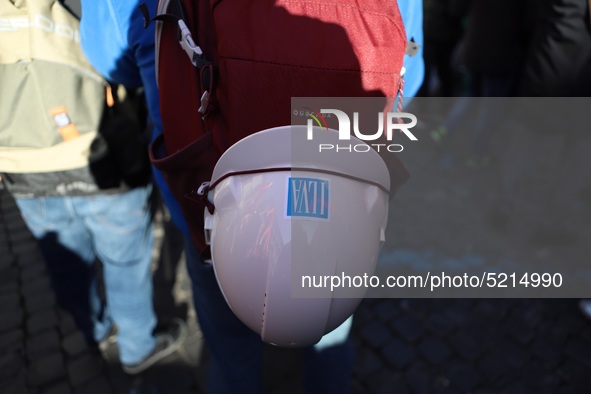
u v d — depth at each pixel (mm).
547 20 2000
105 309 2121
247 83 862
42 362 2068
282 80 869
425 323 2242
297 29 878
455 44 3719
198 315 1343
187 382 1998
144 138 1552
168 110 1016
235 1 874
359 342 2162
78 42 1279
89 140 1364
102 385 1983
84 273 1796
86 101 1322
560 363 2066
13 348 2127
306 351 1467
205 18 931
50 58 1226
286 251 832
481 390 1968
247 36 862
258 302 882
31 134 1294
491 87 2678
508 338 2174
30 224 1598
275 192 837
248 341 1368
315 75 877
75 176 1411
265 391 1961
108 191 1488
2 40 1199
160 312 2287
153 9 1033
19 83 1232
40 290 2414
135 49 1112
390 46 930
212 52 938
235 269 874
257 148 839
